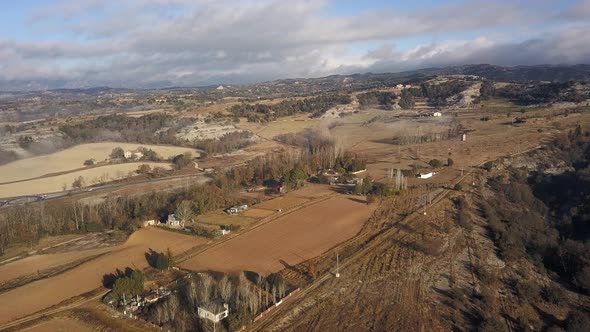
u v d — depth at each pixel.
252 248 92.94
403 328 63.19
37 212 111.75
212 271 82.25
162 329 63.12
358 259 86.06
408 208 114.38
